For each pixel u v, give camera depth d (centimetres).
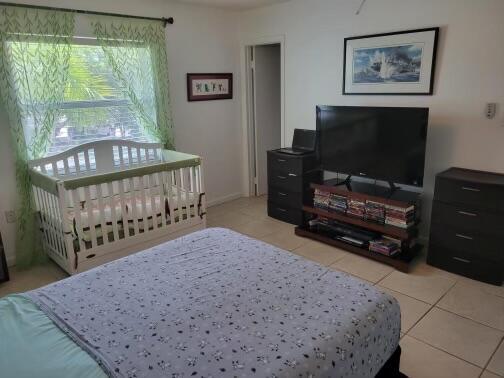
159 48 389
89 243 298
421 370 196
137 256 205
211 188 485
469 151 309
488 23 282
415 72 326
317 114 371
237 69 482
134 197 316
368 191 337
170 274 184
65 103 344
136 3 371
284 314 150
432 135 327
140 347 132
